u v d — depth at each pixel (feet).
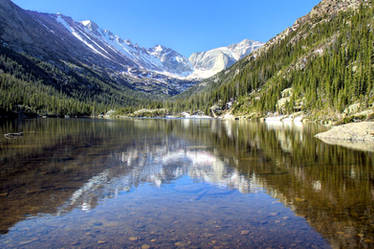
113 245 20.84
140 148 84.28
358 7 534.78
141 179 44.55
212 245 20.67
